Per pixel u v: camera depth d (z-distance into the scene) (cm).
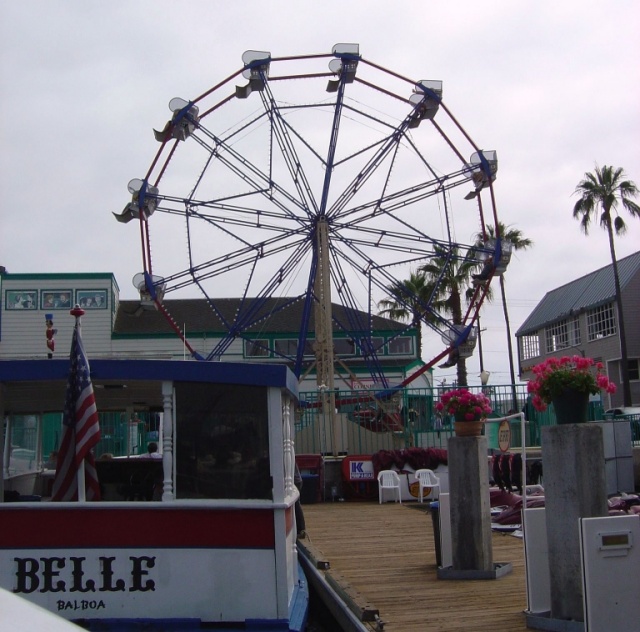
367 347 2394
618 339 4359
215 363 665
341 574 875
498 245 2294
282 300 4566
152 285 2231
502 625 631
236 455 662
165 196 2234
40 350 4009
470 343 2330
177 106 2186
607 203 4144
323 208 2306
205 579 646
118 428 1235
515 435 1911
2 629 234
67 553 643
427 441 1962
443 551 862
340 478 1820
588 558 536
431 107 2273
